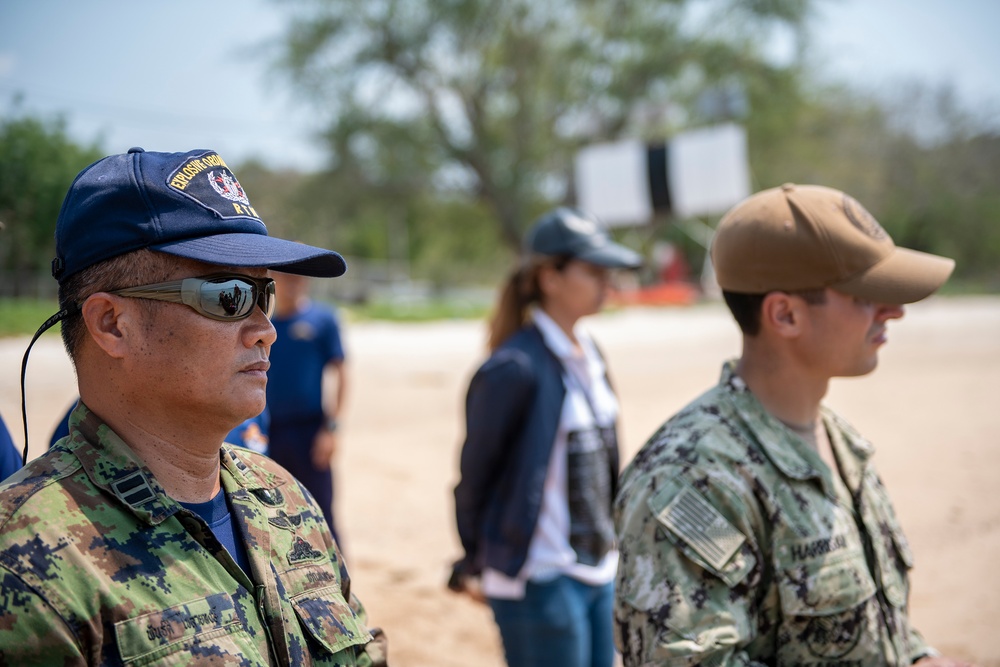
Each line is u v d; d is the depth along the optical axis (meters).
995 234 45.66
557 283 3.41
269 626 1.55
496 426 3.14
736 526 1.84
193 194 1.57
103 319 1.53
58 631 1.32
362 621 1.81
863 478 2.10
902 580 2.05
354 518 6.60
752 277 2.05
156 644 1.39
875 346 2.06
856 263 1.99
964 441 8.48
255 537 1.62
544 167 36.25
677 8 35.72
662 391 11.93
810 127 40.81
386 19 34.31
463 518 3.23
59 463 1.48
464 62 35.69
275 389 4.66
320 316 4.86
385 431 9.59
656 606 1.80
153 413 1.57
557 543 3.11
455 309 25.44
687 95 37.16
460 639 4.54
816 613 1.85
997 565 5.29
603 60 35.41
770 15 35.09
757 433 1.96
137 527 1.46
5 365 11.72
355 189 36.81
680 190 29.39
